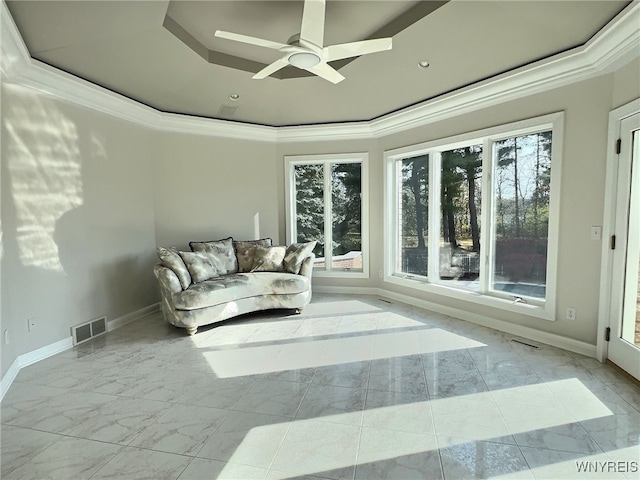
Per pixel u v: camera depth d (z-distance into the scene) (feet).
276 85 13.16
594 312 9.41
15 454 6.07
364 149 16.60
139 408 7.48
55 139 10.45
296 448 6.16
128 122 13.23
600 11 7.50
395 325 12.50
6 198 9.00
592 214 9.28
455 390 7.99
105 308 12.28
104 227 12.24
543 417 6.91
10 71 8.70
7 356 8.64
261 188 17.21
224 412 7.30
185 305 11.60
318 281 17.79
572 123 9.54
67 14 7.81
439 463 5.74
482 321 12.35
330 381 8.54
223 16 9.18
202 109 14.42
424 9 8.70
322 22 6.78
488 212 12.07
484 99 11.43
